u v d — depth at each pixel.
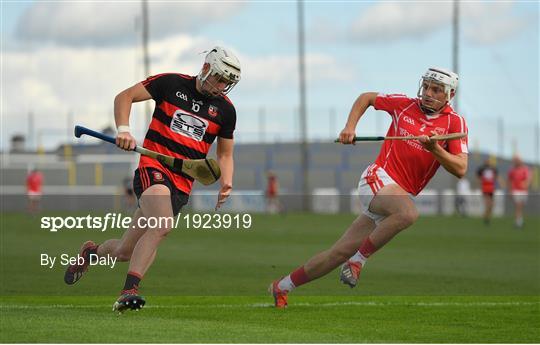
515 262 63.47
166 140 34.38
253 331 29.84
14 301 40.97
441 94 35.75
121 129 33.25
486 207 115.19
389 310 37.47
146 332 28.55
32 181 137.00
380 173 36.44
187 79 34.47
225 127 35.09
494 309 37.97
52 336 27.38
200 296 43.59
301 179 178.12
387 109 36.91
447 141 36.16
